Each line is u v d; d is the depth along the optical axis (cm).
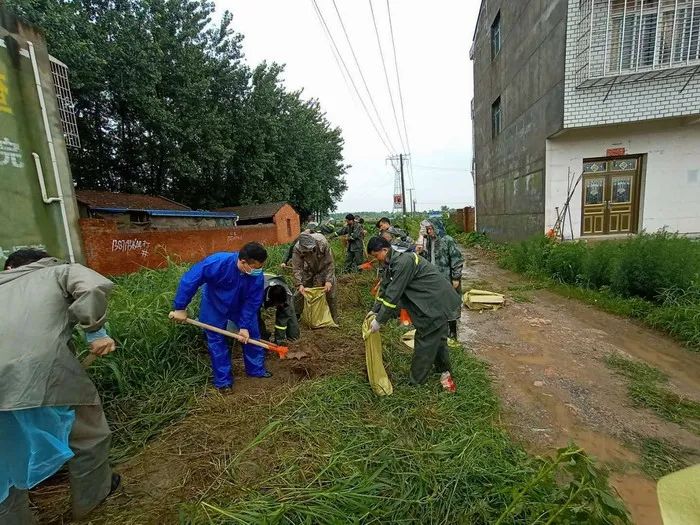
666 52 831
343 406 282
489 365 392
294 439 244
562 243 896
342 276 842
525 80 1164
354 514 182
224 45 1742
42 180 348
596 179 1000
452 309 316
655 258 589
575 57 886
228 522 176
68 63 1027
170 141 1415
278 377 345
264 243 1480
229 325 333
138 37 1244
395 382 333
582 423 283
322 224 1019
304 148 2470
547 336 479
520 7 1195
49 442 168
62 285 180
